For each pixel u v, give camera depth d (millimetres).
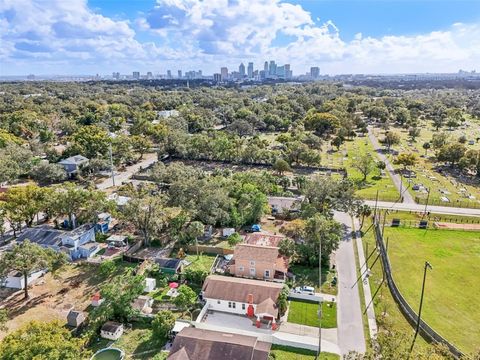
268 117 182875
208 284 50562
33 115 163750
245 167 121375
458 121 196625
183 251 63719
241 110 190375
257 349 38125
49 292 53094
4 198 76688
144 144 130875
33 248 50688
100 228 71438
